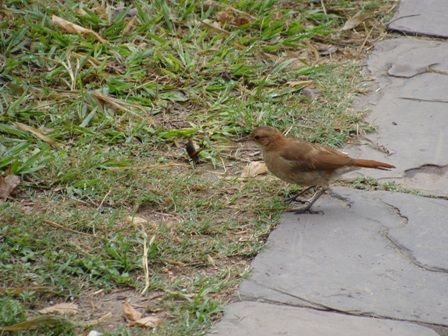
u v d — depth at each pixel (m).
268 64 13.55
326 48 14.31
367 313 8.69
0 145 11.06
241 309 8.62
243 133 11.99
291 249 9.63
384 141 11.87
